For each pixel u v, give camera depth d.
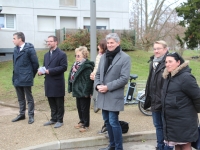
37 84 10.38
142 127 5.63
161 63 4.13
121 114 6.73
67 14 20.94
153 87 4.20
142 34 28.48
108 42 4.29
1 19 19.20
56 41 5.50
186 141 3.47
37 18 20.23
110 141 4.57
